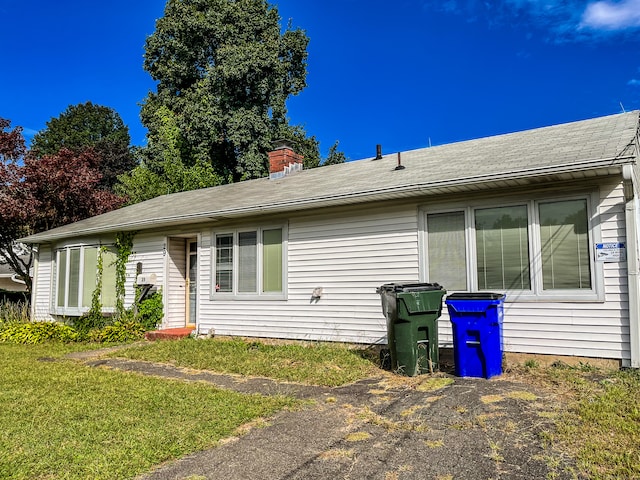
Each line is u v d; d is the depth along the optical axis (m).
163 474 3.71
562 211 7.08
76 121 43.06
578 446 3.94
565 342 6.92
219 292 11.06
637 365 6.32
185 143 26.62
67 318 14.38
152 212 12.99
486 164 8.03
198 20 25.73
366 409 5.21
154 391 6.14
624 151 6.36
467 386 5.93
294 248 9.94
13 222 16.95
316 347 9.08
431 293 6.79
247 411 5.17
